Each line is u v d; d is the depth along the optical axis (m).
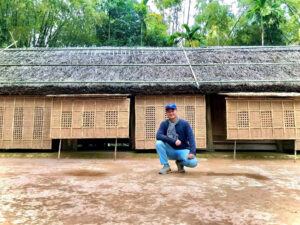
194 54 7.51
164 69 6.33
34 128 5.84
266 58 6.98
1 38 10.94
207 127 6.41
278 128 5.50
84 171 3.63
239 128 5.52
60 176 3.18
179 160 3.50
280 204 1.94
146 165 4.38
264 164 4.62
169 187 2.52
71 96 5.56
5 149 6.22
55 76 5.97
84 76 5.96
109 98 5.63
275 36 18.83
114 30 23.38
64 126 5.54
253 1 18.17
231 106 5.59
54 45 15.45
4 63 6.71
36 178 3.03
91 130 5.54
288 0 18.73
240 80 5.61
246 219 1.59
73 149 6.38
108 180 2.91
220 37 20.17
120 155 5.77
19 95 5.88
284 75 5.91
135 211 1.75
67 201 2.01
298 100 5.57
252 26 19.14
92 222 1.53
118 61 6.96
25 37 12.09
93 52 7.63
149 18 24.47
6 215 1.67
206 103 6.48
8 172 3.52
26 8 11.53
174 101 5.90
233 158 5.64
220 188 2.49
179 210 1.78
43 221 1.55
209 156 5.77
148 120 5.88
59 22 15.02
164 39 24.52
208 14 22.12
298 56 7.06
